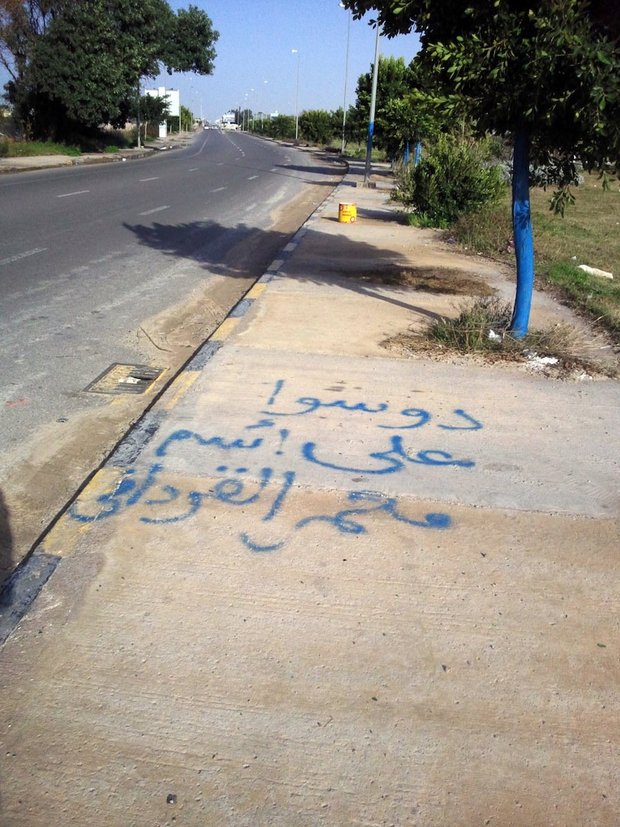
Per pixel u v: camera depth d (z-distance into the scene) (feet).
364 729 7.98
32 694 8.23
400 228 49.78
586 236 56.65
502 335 21.56
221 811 7.01
